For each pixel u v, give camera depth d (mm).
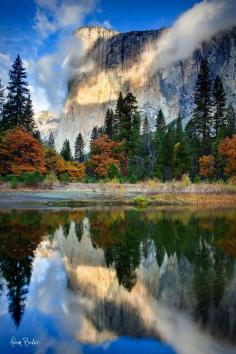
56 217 23766
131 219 22891
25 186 41156
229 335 6379
